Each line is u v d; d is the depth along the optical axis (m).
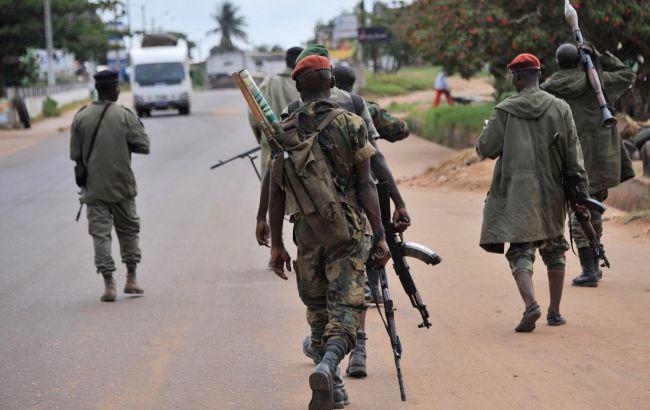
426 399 7.65
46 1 58.28
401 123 10.09
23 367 9.08
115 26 83.12
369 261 7.61
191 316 10.95
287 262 7.48
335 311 6.97
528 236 9.42
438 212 18.52
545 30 25.03
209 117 59.28
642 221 15.55
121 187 11.95
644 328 9.56
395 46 83.38
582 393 7.65
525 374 8.21
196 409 7.68
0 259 15.13
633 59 26.16
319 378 6.56
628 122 21.44
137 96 61.62
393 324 7.52
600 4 23.55
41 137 47.28
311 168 6.87
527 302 9.42
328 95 7.17
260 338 9.84
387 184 7.70
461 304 10.93
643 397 7.49
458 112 35.28
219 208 20.22
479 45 26.00
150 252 15.32
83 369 8.95
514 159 9.55
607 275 12.20
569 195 9.61
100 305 11.73
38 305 11.83
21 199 23.03
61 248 15.96
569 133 9.57
